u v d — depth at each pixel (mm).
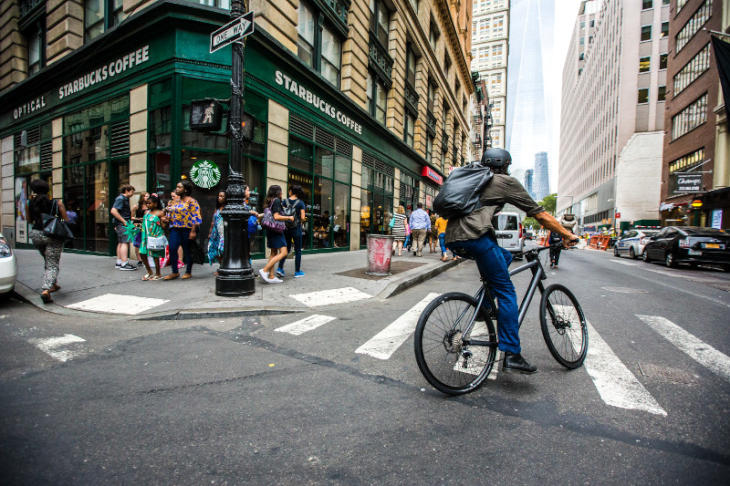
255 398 2656
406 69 19484
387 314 5109
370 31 15180
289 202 7539
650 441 2178
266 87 9750
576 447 2111
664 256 13891
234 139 5656
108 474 1810
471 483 1796
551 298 3297
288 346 3766
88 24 11492
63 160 11781
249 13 5234
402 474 1857
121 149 9883
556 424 2363
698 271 12320
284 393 2740
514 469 1906
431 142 25188
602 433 2262
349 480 1808
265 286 6496
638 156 47531
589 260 16172
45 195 5277
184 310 4867
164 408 2492
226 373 3084
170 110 8734
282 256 6844
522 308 3037
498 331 2939
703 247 12383
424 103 22234
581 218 78750
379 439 2168
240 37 5434
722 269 13375
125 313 4840
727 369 3297
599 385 2955
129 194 8172
